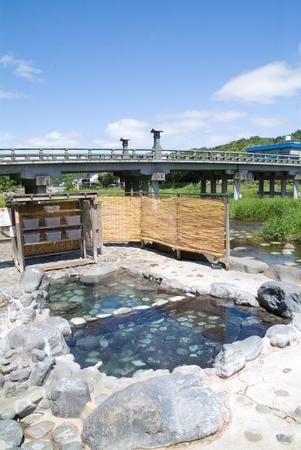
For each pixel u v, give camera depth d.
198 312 7.75
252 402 4.35
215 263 11.05
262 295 7.80
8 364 5.24
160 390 3.91
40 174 29.02
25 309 7.29
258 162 41.47
